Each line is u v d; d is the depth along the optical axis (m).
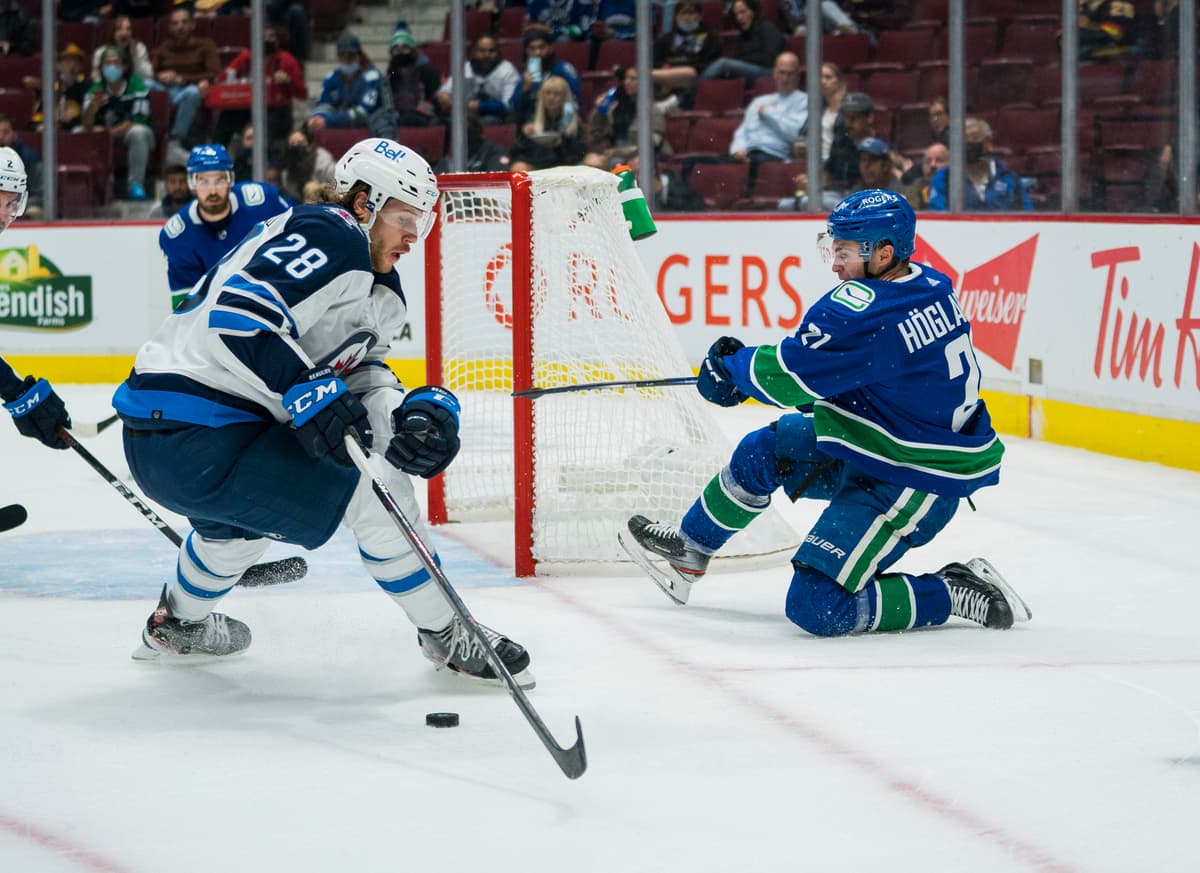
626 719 10.34
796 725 10.18
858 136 28.80
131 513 18.70
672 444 15.70
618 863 7.82
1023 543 16.84
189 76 33.22
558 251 15.94
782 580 14.99
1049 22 25.77
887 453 12.23
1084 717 10.34
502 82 31.58
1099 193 24.42
